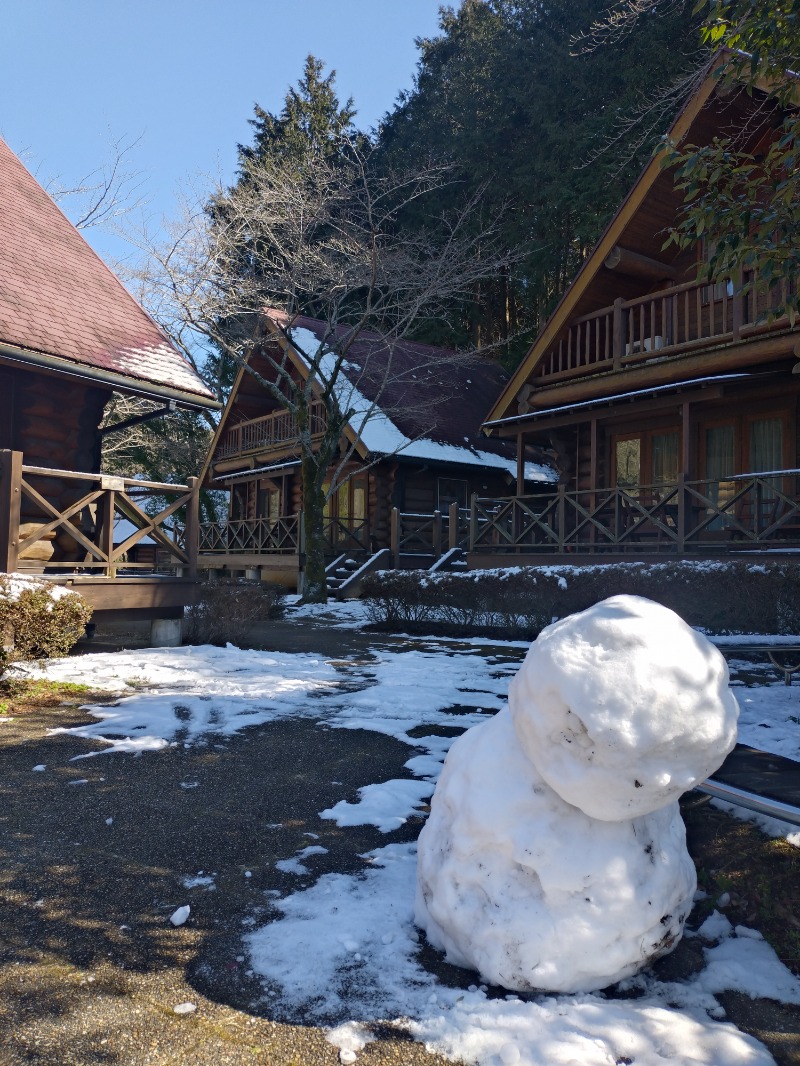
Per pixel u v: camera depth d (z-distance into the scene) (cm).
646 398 1309
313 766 474
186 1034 218
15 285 938
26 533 945
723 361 1191
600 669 227
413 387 2227
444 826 270
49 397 984
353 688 723
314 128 3422
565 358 1579
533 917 237
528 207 2661
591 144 2258
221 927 278
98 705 618
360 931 275
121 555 904
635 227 1380
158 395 977
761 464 1315
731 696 239
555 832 242
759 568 876
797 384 1229
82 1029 219
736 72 583
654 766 224
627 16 1274
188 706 621
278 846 353
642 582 988
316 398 2127
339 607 1647
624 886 238
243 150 3553
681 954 269
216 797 416
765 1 540
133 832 365
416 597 1280
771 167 569
